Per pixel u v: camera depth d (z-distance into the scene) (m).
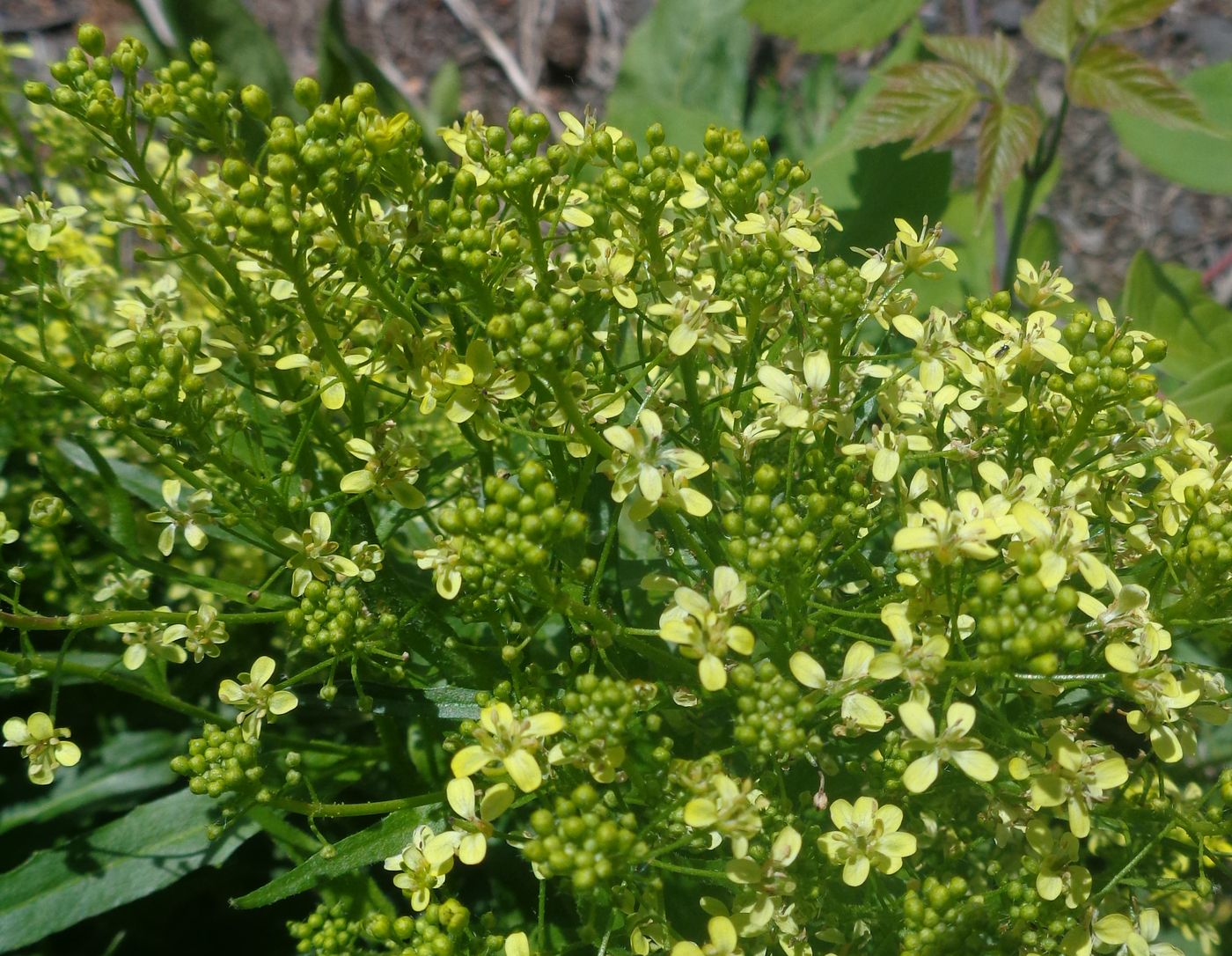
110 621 0.15
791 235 0.15
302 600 0.15
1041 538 0.12
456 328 0.15
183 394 0.14
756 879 0.12
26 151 0.22
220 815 0.18
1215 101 0.30
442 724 0.18
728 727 0.17
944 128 0.23
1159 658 0.13
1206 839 0.15
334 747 0.19
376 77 0.28
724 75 0.32
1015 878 0.15
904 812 0.15
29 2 0.37
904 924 0.14
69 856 0.18
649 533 0.17
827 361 0.14
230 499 0.19
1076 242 0.36
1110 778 0.13
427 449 0.19
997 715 0.14
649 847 0.14
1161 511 0.14
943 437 0.16
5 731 0.15
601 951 0.13
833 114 0.34
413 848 0.14
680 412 0.17
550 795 0.14
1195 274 0.29
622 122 0.30
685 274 0.16
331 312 0.16
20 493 0.22
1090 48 0.23
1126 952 0.15
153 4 0.29
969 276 0.29
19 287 0.20
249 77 0.27
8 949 0.17
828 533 0.15
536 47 0.39
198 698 0.22
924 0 0.29
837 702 0.13
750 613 0.14
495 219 0.15
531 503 0.12
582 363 0.17
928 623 0.13
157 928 0.21
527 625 0.15
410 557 0.20
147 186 0.14
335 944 0.15
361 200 0.15
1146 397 0.14
